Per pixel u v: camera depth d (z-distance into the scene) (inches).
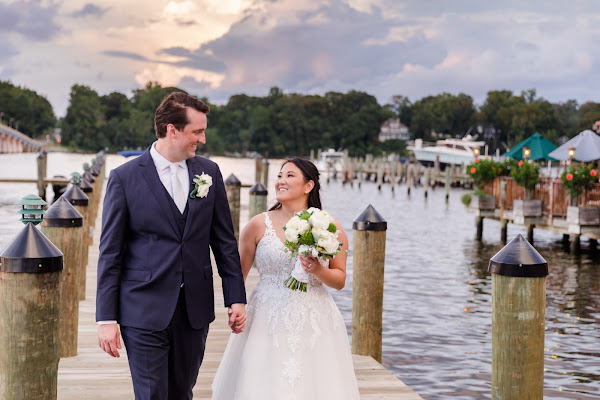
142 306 121.3
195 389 193.0
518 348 137.7
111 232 123.2
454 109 6240.2
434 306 412.5
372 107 6289.4
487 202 800.3
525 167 733.3
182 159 126.3
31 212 158.6
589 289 486.6
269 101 7003.0
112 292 122.2
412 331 350.9
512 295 137.6
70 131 6466.5
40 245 115.0
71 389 188.7
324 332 142.4
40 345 114.4
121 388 190.4
